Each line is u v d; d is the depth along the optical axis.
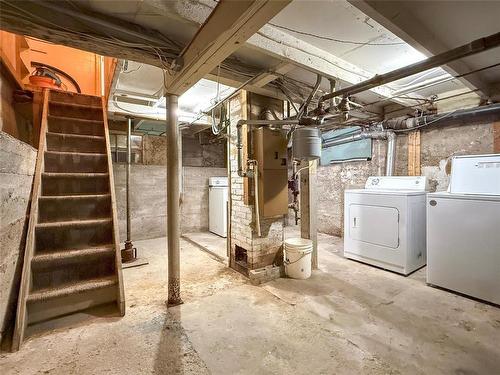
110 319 2.00
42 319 1.93
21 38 3.10
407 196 2.91
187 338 1.78
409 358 1.57
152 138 5.30
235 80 2.43
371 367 1.50
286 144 2.95
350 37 2.03
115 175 4.64
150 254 3.85
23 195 2.11
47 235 2.22
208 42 1.53
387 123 3.73
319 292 2.50
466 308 2.18
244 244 3.00
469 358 1.57
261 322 1.98
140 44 1.80
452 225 2.49
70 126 3.10
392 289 2.57
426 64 1.75
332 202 5.05
